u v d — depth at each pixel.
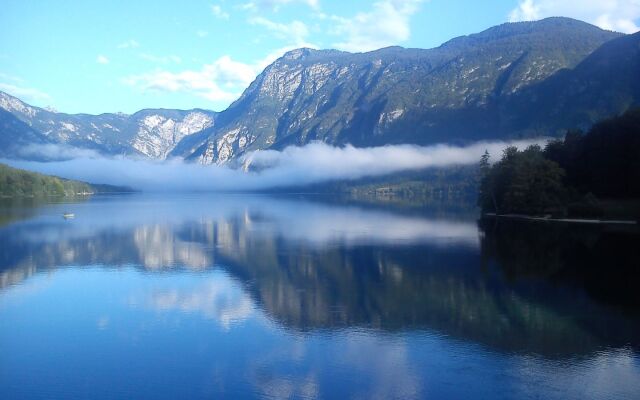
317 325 53.31
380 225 157.88
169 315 56.97
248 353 45.59
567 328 51.53
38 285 72.25
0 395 38.09
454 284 70.94
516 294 65.00
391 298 63.91
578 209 158.75
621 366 42.44
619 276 74.69
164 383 39.81
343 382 39.78
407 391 38.16
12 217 183.25
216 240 121.06
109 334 50.72
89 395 38.03
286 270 82.44
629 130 160.88
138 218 189.25
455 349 46.25
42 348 47.00
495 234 127.00
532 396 37.41
